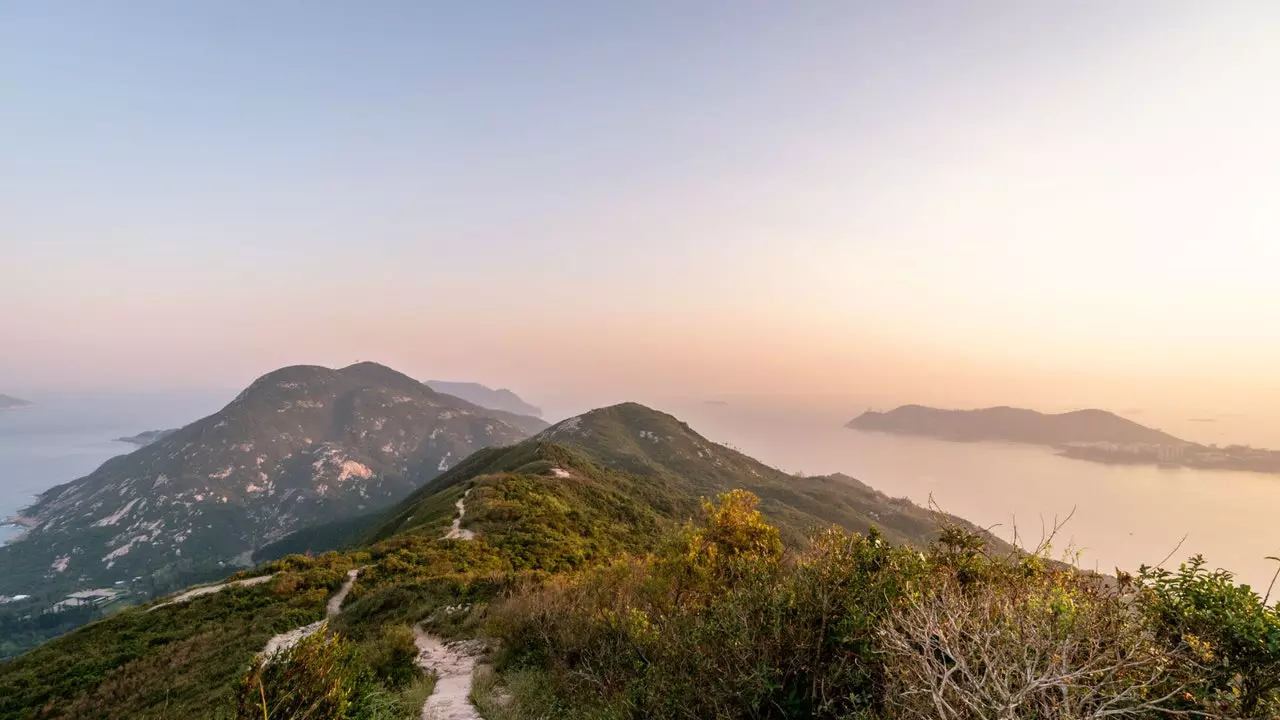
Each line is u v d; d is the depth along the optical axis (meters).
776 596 6.37
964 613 4.23
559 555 35.81
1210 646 4.12
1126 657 3.73
